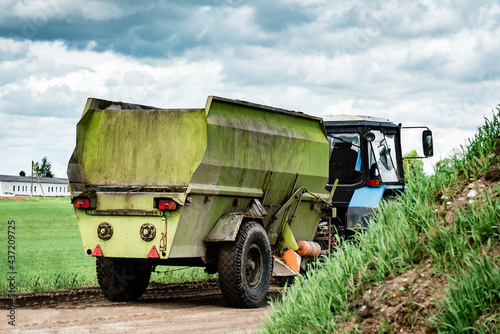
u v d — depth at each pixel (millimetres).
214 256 9828
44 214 47375
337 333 5223
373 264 5836
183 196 8891
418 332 4875
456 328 4516
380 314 5203
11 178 131625
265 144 10422
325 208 12609
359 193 13633
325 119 14430
